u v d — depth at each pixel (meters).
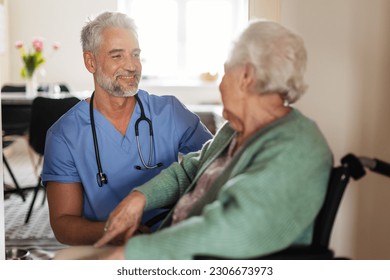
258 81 1.28
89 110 1.91
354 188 2.01
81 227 1.79
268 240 1.17
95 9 6.77
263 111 1.32
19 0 6.74
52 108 3.67
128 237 1.54
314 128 1.29
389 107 1.94
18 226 3.76
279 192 1.18
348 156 1.25
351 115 1.99
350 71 1.98
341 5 1.96
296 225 1.20
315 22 1.98
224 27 6.92
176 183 1.68
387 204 1.97
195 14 6.91
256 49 1.27
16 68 6.84
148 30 6.88
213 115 4.60
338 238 2.04
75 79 6.84
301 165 1.21
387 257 1.98
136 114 1.94
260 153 1.23
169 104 2.03
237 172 1.28
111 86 1.83
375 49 1.95
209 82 6.91
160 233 1.22
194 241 1.17
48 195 1.92
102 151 1.90
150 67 6.95
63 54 6.81
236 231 1.15
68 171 1.90
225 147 1.49
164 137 1.99
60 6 6.76
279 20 2.00
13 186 4.95
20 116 4.93
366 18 1.95
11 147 6.70
